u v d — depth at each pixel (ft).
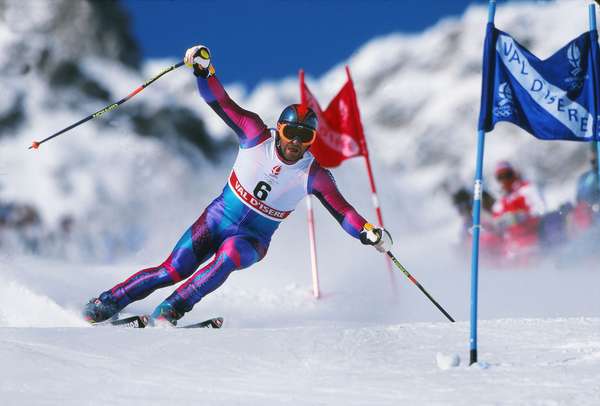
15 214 144.87
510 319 41.93
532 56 39.11
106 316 50.42
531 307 67.97
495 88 38.60
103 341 33.30
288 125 48.70
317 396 25.67
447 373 29.40
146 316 48.70
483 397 25.30
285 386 27.20
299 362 31.50
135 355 31.37
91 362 29.73
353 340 35.58
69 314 53.16
